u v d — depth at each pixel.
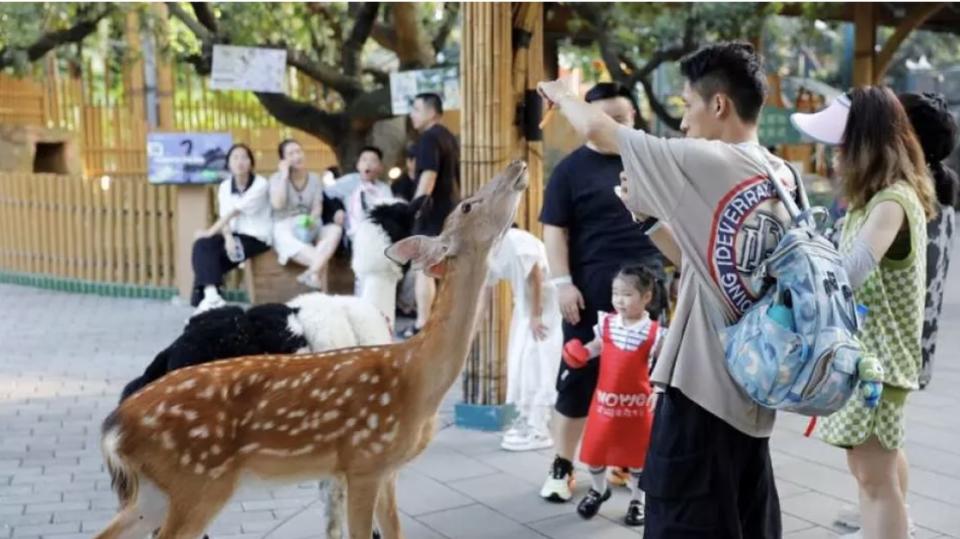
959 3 14.57
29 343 8.67
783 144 14.29
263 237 9.12
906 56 23.73
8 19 11.98
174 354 3.87
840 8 14.34
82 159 16.86
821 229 2.90
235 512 4.81
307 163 17.30
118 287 11.20
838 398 2.67
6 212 12.13
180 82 17.81
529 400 5.62
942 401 6.59
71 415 6.47
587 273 4.73
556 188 4.74
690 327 2.96
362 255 5.07
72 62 16.89
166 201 10.80
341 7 12.43
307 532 4.57
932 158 3.96
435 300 3.37
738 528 2.96
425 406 3.30
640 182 2.85
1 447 5.79
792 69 19.45
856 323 2.73
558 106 3.01
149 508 3.27
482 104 5.80
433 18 13.02
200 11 11.59
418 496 4.96
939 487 5.00
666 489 2.98
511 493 5.00
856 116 3.52
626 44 13.55
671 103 16.78
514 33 6.06
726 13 12.45
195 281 9.06
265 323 3.95
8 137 14.94
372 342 4.15
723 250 2.79
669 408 3.00
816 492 4.96
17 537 4.50
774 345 2.67
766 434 2.97
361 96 12.00
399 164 12.34
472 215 3.28
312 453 3.26
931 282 4.03
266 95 12.11
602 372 4.53
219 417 3.19
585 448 4.58
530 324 5.54
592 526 4.58
